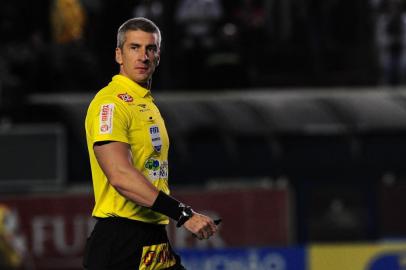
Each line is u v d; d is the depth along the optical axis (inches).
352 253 1459.2
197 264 1444.4
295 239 1585.9
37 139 1560.0
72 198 1530.5
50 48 1596.9
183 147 1587.1
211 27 1640.0
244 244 1556.3
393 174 1615.4
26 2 1598.2
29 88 1599.4
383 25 1707.7
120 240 601.9
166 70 1646.2
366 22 1705.2
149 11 1614.2
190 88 1659.7
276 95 1669.5
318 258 1457.9
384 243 1523.1
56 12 1578.5
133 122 595.5
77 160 1562.5
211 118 1605.6
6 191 1551.4
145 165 601.3
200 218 571.2
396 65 1722.4
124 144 584.4
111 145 580.7
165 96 1641.2
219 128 1596.9
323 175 1603.1
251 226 1557.6
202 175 1592.0
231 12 1658.5
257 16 1665.8
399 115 1628.9
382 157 1615.4
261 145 1601.9
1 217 1512.1
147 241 606.2
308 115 1620.3
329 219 1598.2
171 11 1630.2
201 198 1551.4
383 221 1601.9
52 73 1606.8
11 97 1568.7
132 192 569.9
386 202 1603.1
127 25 604.1
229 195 1555.1
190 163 1588.3
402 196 1603.1
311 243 1587.1
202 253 1445.6
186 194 1550.2
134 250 603.5
